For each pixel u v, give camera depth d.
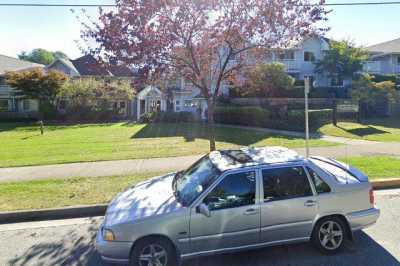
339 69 35.84
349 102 23.94
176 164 10.68
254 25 7.50
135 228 4.11
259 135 17.94
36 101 37.69
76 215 6.57
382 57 41.12
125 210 4.39
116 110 34.94
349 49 35.41
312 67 39.78
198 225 4.25
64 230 5.76
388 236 5.15
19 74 32.19
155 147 14.61
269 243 4.52
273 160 4.79
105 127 26.64
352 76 35.44
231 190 4.41
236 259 4.59
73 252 4.90
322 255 4.66
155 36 7.28
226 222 4.32
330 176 4.79
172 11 7.37
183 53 7.90
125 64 7.66
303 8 7.65
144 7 7.13
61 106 35.50
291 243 4.64
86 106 33.97
